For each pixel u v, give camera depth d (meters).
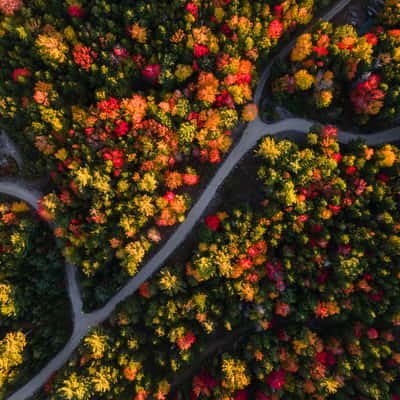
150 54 54.12
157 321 54.56
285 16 53.31
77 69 54.84
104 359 55.88
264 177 54.34
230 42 52.62
